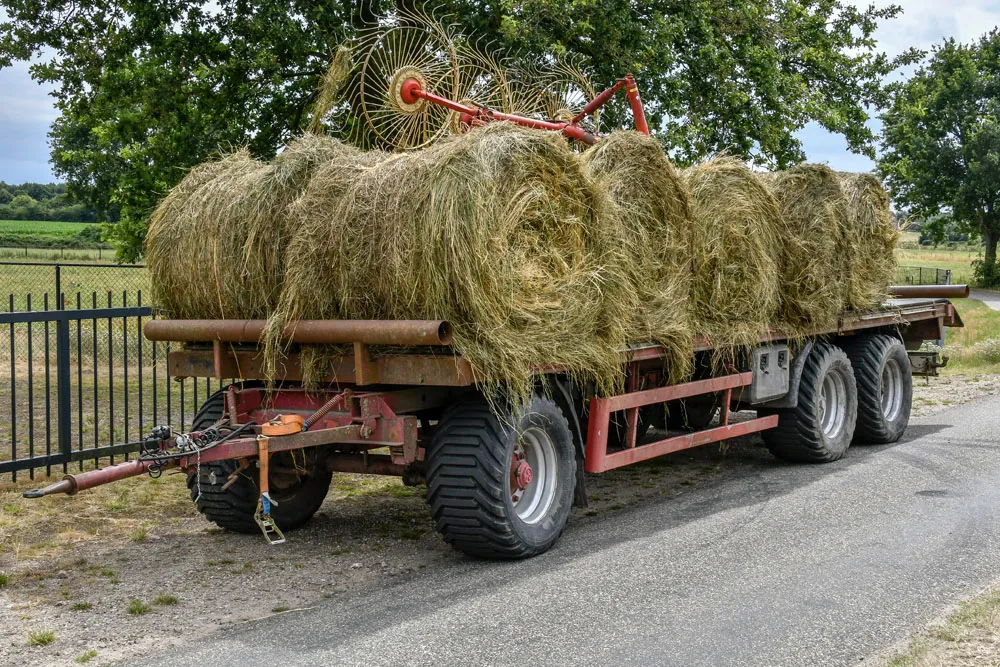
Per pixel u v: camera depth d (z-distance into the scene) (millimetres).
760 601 4309
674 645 3803
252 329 5164
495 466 4883
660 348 6094
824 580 4594
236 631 4098
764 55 13227
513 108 8141
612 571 4844
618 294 5480
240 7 12391
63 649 3912
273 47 12055
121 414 10172
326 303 5012
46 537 5711
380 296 4855
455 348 4660
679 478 7441
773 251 7082
